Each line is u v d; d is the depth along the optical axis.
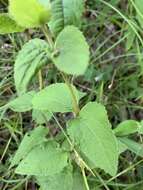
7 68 0.47
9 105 0.35
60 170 0.30
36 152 0.31
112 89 0.48
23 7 0.24
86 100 0.47
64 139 0.35
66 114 0.45
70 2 0.30
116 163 0.29
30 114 0.46
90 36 0.52
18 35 0.49
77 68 0.25
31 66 0.27
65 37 0.26
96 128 0.29
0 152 0.44
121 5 0.53
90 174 0.37
